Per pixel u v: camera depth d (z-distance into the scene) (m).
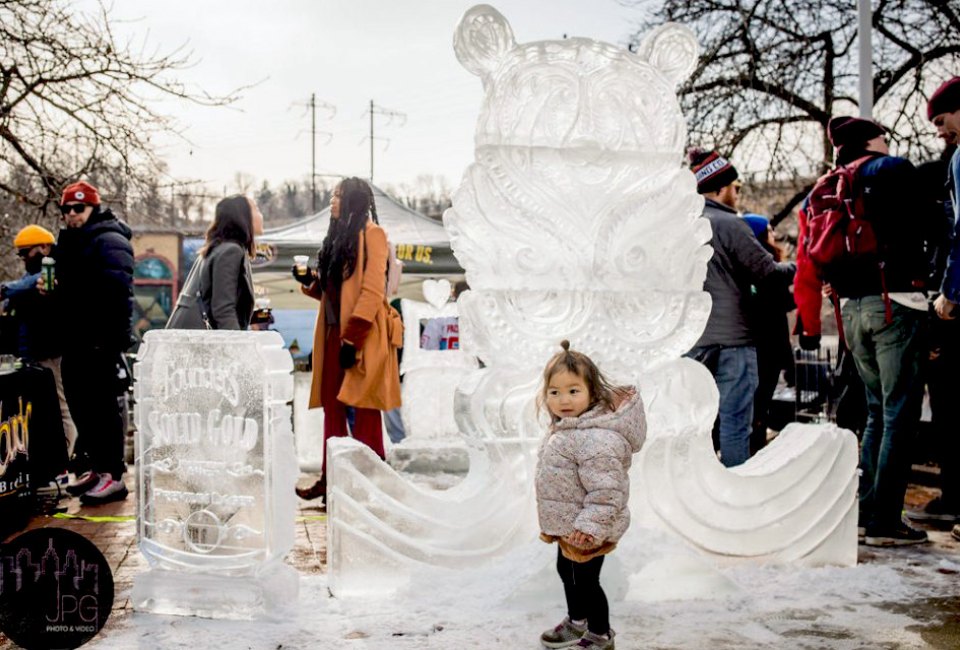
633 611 3.78
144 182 11.24
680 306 4.33
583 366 3.39
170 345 3.82
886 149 5.41
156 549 3.79
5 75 9.80
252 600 3.62
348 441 4.01
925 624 3.64
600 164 4.27
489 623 3.58
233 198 5.61
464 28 4.12
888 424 5.05
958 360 5.62
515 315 4.18
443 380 7.99
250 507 3.71
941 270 5.34
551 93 4.23
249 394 3.71
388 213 11.24
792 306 6.40
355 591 3.88
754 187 14.01
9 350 7.30
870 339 5.14
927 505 5.79
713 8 13.34
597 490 3.22
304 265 5.89
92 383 6.05
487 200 4.17
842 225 5.10
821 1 12.94
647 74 4.31
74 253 6.07
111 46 9.99
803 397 9.26
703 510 4.34
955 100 5.04
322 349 5.57
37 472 5.50
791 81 13.19
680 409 4.33
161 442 3.81
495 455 4.14
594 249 4.23
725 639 3.46
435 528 3.98
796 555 4.46
